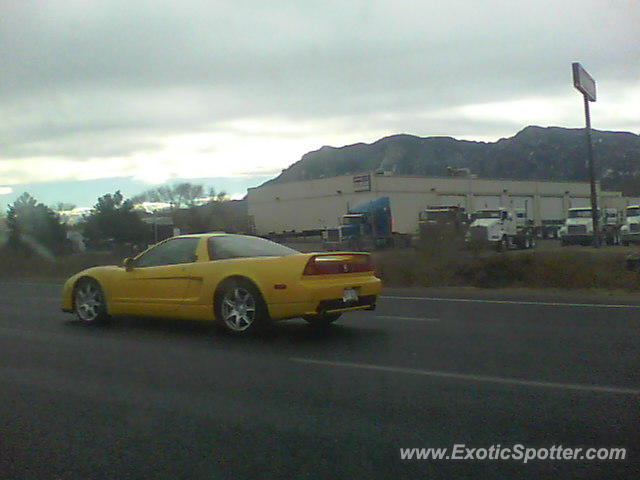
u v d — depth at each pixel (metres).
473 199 66.19
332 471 5.01
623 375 7.58
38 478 5.01
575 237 41.28
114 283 11.35
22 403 6.90
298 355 8.86
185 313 10.55
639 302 14.67
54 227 44.16
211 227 54.84
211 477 4.95
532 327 11.01
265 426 6.03
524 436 5.65
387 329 10.89
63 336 10.75
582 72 29.27
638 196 88.56
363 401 6.71
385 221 45.78
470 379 7.48
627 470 4.95
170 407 6.66
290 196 64.50
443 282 20.12
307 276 9.65
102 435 5.90
